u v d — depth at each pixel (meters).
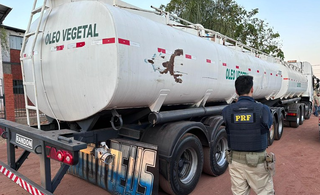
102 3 2.91
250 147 2.53
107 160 3.13
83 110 3.12
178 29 4.26
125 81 2.82
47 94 3.43
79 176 4.24
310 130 10.12
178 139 3.51
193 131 4.16
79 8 3.11
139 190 3.27
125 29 2.88
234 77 5.43
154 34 3.36
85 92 3.01
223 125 4.93
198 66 4.18
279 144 7.59
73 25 3.07
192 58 4.04
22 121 9.26
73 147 2.33
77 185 4.20
